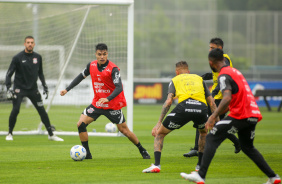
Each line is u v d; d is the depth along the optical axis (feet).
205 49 461.78
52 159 90.79
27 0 134.00
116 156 95.81
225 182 67.15
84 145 91.61
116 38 165.27
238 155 97.96
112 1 136.46
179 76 76.59
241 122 62.44
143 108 299.38
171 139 135.33
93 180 68.59
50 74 240.12
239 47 441.27
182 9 533.96
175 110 74.33
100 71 89.35
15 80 123.44
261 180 68.80
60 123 176.14
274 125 184.14
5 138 132.67
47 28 216.54
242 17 443.73
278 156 96.58
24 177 71.05
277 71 392.47
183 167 81.41
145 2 499.10
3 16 158.30
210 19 462.19
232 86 62.54
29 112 213.05
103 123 186.29
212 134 63.16
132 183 66.33
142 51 452.76
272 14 437.99
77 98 233.14
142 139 132.36
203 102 75.10
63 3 135.44
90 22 176.96
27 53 121.80
